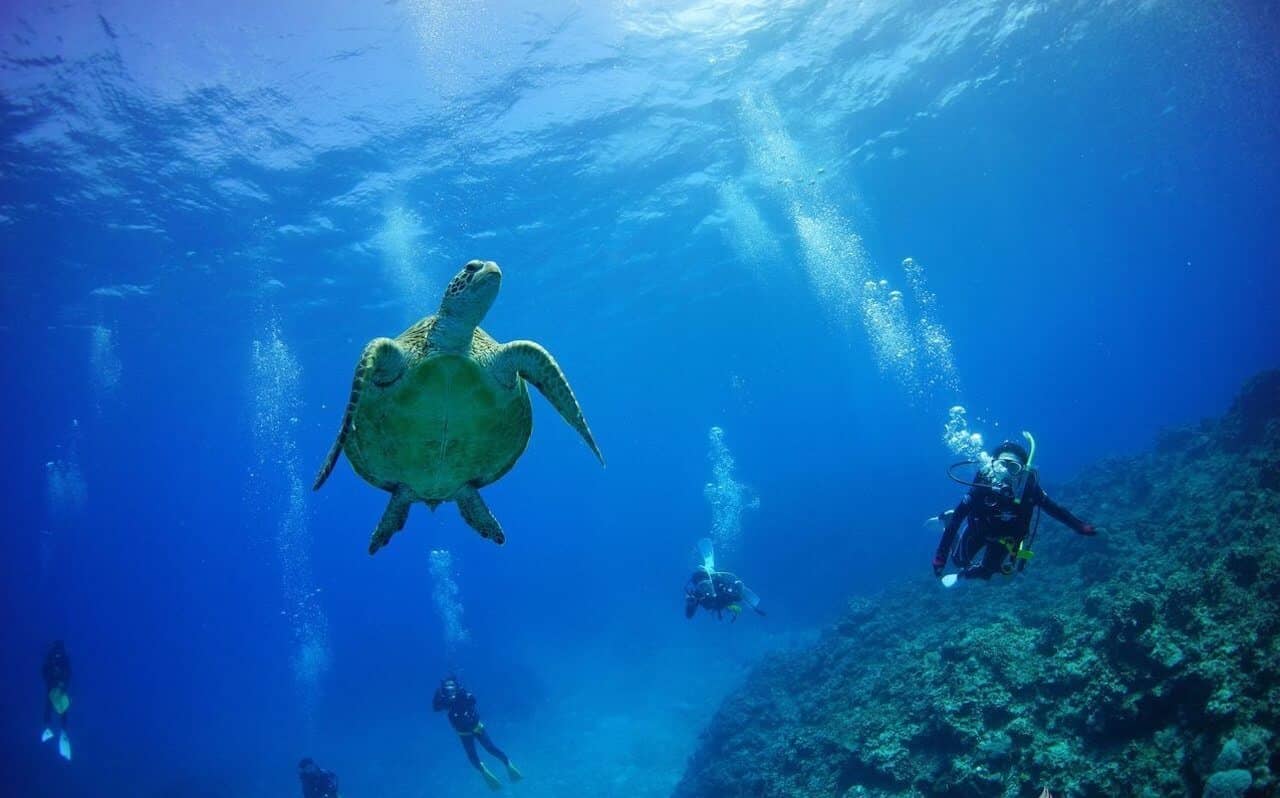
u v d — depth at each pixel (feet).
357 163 56.24
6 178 48.83
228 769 86.07
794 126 67.21
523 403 13.29
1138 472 45.60
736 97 60.39
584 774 60.18
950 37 59.11
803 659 45.21
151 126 47.42
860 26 54.85
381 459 12.58
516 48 48.52
